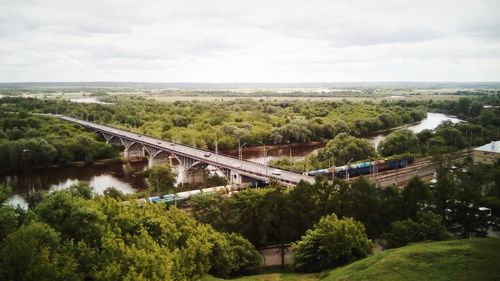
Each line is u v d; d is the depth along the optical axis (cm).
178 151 15912
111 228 5128
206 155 15175
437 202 7412
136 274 4016
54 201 5031
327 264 6000
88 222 4888
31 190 13888
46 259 3941
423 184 7531
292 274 6009
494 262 4822
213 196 8038
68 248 4362
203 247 5294
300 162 15038
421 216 6656
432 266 4884
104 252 4462
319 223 6338
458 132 17712
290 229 6912
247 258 6166
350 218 6525
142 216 5638
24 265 3947
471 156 14850
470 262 4869
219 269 5722
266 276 5900
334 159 14962
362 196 7356
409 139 17188
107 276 4003
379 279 4794
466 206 7269
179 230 5719
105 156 19662
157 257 4475
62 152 18300
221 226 7194
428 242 5978
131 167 17462
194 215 7562
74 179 15938
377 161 14412
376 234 7269
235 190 11219
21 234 4153
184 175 14900
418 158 16075
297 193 7312
